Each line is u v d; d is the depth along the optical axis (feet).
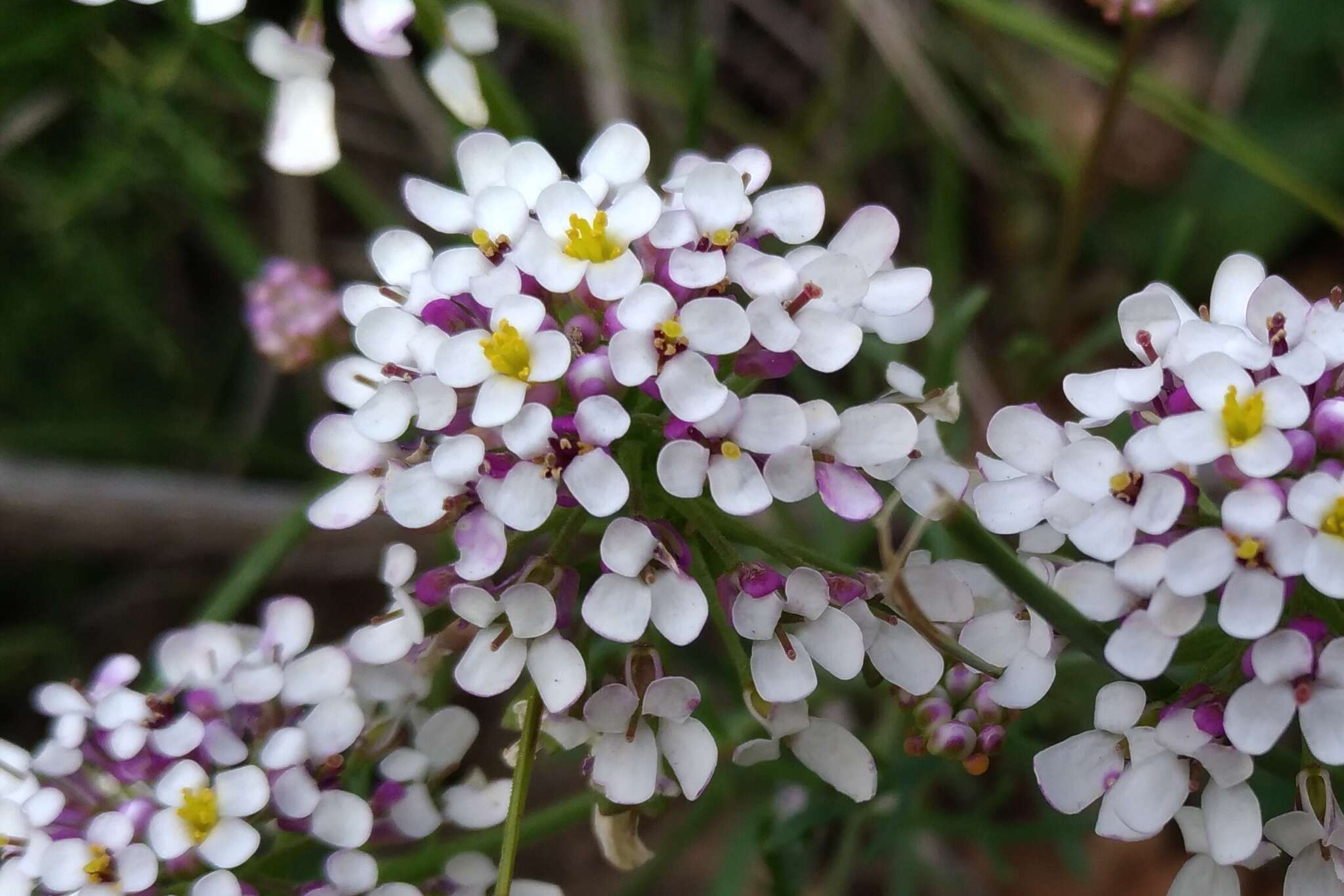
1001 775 0.78
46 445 0.85
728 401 0.58
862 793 0.61
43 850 0.62
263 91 0.83
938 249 0.85
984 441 0.86
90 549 0.84
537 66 0.93
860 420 0.60
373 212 0.86
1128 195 0.92
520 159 0.62
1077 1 0.97
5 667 0.84
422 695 0.65
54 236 0.85
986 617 0.61
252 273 0.84
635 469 0.60
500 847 0.67
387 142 0.93
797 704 0.61
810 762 0.61
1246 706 0.57
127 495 0.84
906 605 0.59
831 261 0.60
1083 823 0.74
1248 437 0.58
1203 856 0.59
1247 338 0.59
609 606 0.59
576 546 0.67
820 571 0.61
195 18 0.66
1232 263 0.61
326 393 0.89
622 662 0.67
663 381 0.58
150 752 0.63
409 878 0.66
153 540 0.85
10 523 0.82
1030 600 0.57
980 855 0.88
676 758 0.60
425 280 0.62
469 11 0.68
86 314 0.88
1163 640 0.57
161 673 0.66
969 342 0.88
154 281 0.90
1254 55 0.91
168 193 0.87
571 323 0.59
